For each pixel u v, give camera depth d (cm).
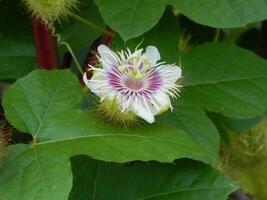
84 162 28
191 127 28
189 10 27
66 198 23
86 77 27
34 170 24
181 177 27
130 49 29
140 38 29
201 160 27
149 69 26
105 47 27
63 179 23
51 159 24
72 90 27
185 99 29
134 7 27
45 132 25
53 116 26
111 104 25
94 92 26
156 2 27
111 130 25
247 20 27
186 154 25
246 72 30
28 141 28
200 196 27
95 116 26
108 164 28
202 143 28
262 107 29
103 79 26
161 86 26
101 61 26
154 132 25
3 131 26
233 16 27
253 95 29
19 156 24
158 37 29
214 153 28
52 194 23
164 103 26
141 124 26
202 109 29
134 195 28
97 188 28
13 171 24
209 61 30
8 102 26
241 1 27
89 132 25
